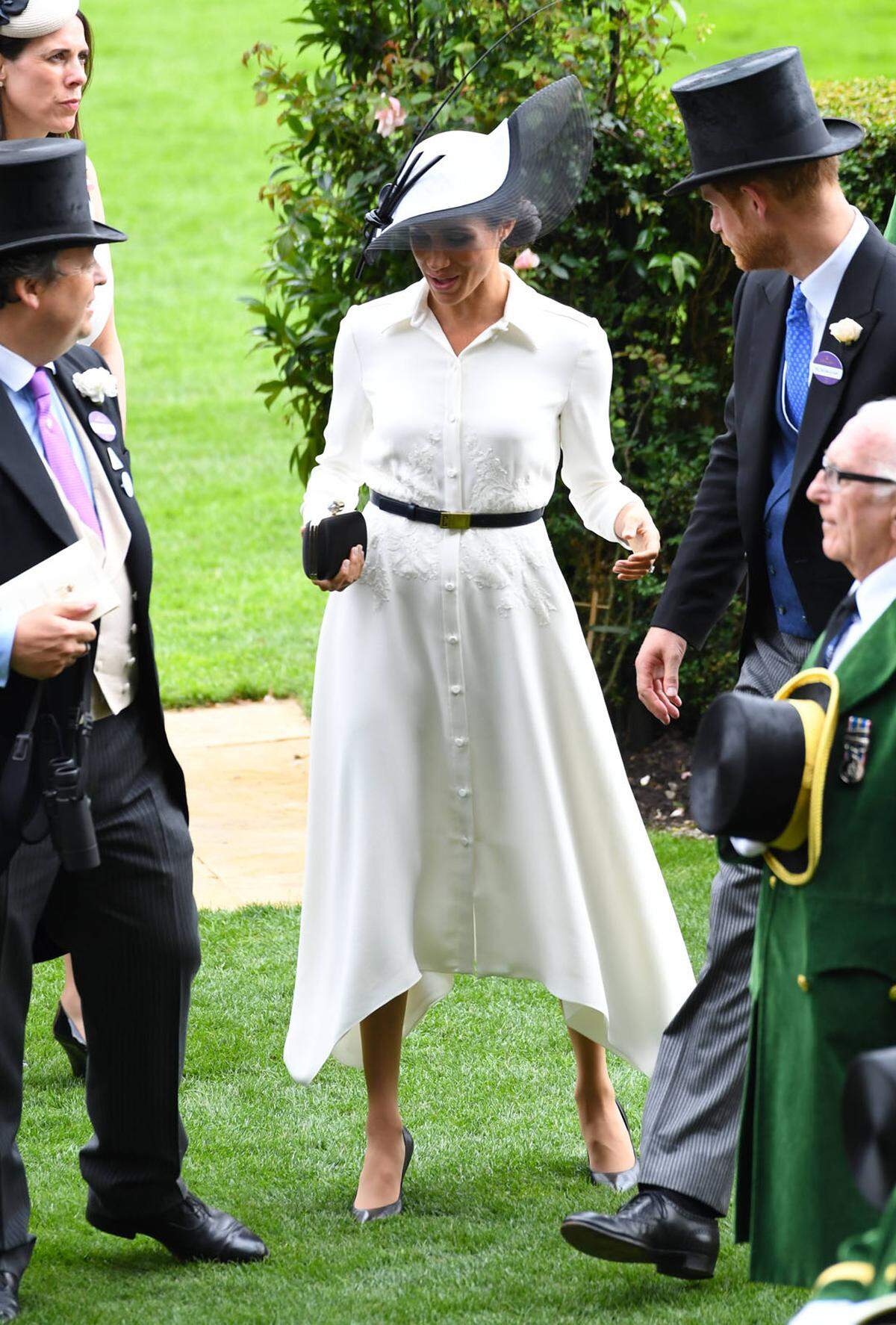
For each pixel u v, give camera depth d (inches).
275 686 1013.2
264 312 874.1
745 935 456.4
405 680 500.4
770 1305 444.5
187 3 3789.4
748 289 465.4
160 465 1560.0
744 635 474.6
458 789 504.7
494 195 471.5
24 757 414.0
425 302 499.2
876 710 353.4
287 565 1284.4
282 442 1631.4
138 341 1996.8
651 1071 522.9
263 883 765.9
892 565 364.8
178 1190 466.6
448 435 492.7
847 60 2881.4
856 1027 358.6
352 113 848.9
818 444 433.1
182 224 2475.4
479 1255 474.3
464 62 837.2
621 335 860.6
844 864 356.8
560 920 506.9
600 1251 442.6
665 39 938.7
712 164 432.8
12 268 406.6
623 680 890.7
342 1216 501.4
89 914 449.1
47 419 429.7
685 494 863.7
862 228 436.5
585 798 516.4
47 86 599.2
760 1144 385.4
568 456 519.5
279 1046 616.4
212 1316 438.3
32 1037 634.8
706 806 369.7
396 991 495.5
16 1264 434.0
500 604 497.0
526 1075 589.6
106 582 412.8
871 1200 268.1
